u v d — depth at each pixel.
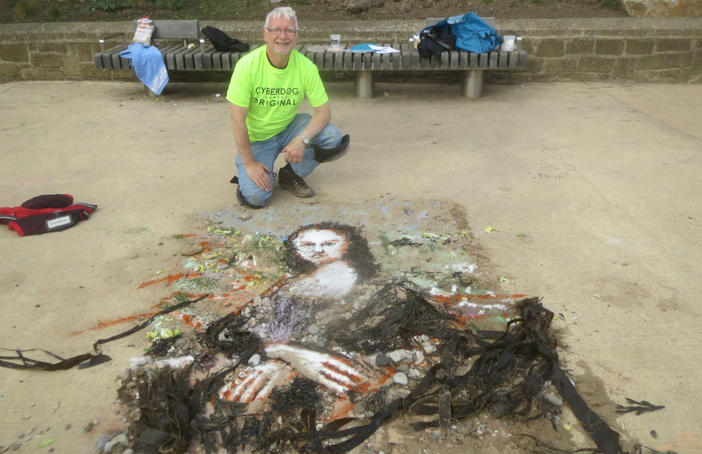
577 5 8.55
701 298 2.97
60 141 5.59
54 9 8.66
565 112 6.46
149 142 5.56
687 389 2.37
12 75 8.10
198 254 3.45
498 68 6.86
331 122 6.23
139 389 2.36
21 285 3.13
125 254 3.46
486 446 2.13
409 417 2.27
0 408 2.30
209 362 2.55
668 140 5.44
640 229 3.70
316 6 8.88
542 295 3.01
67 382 2.44
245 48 7.27
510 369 2.44
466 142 5.49
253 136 4.01
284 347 2.64
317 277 3.19
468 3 8.77
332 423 2.22
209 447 2.14
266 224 3.82
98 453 2.10
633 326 2.76
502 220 3.85
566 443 2.14
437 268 3.27
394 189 4.39
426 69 6.95
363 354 2.60
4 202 4.17
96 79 8.10
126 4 9.02
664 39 7.54
